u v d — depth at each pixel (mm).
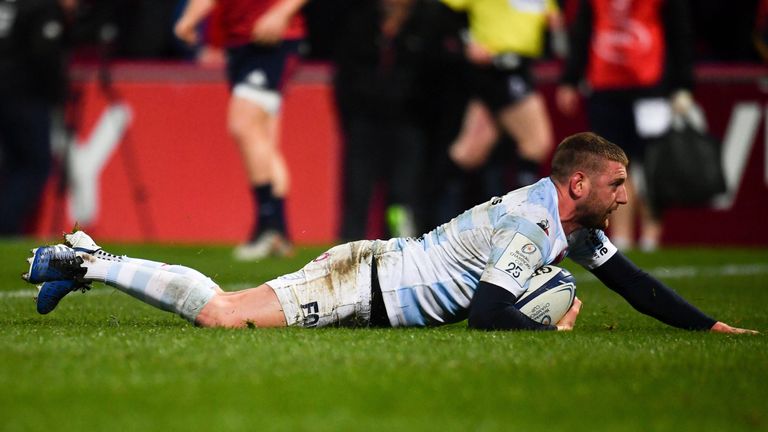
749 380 13586
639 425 11344
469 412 11680
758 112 45125
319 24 49281
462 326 19016
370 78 42344
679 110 40000
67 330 16797
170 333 16234
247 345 15086
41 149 43469
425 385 12820
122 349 14742
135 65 45969
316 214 45219
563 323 17688
